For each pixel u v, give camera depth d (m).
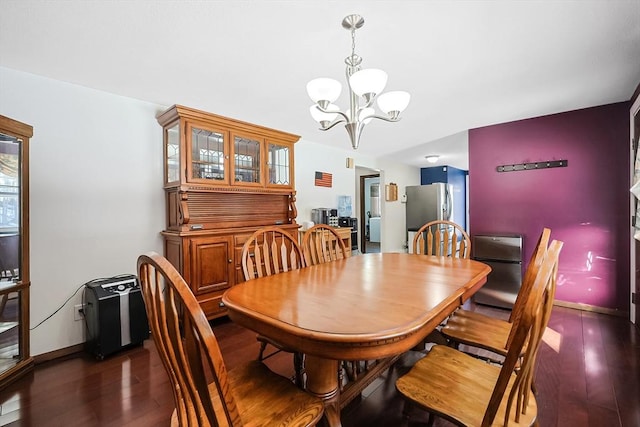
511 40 1.80
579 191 3.11
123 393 1.76
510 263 3.22
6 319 1.93
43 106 2.20
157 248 2.78
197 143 2.69
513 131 3.45
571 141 3.13
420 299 1.21
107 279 2.34
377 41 1.80
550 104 2.92
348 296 1.27
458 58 2.01
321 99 1.57
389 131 3.84
